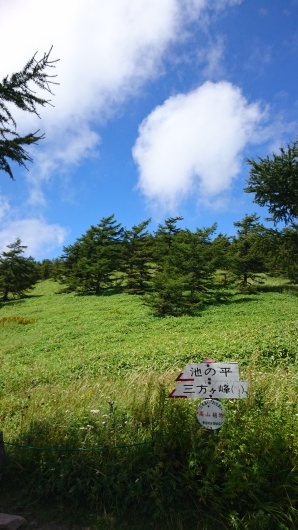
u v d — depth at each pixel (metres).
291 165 26.91
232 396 4.30
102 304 31.67
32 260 45.03
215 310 24.98
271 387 6.02
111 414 5.14
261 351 12.04
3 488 4.49
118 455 4.48
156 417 4.91
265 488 3.95
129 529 3.83
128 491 4.11
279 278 40.59
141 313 25.92
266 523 3.62
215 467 4.02
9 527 3.75
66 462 4.43
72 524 3.93
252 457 4.08
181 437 4.48
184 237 32.97
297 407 5.14
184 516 3.90
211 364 4.41
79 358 13.88
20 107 5.29
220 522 3.81
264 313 22.61
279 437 4.16
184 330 19.38
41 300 39.00
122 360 12.66
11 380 11.27
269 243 28.98
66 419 5.37
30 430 5.19
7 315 31.73
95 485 4.13
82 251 47.44
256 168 27.75
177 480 4.11
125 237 45.12
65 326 23.22
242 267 32.25
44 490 4.25
